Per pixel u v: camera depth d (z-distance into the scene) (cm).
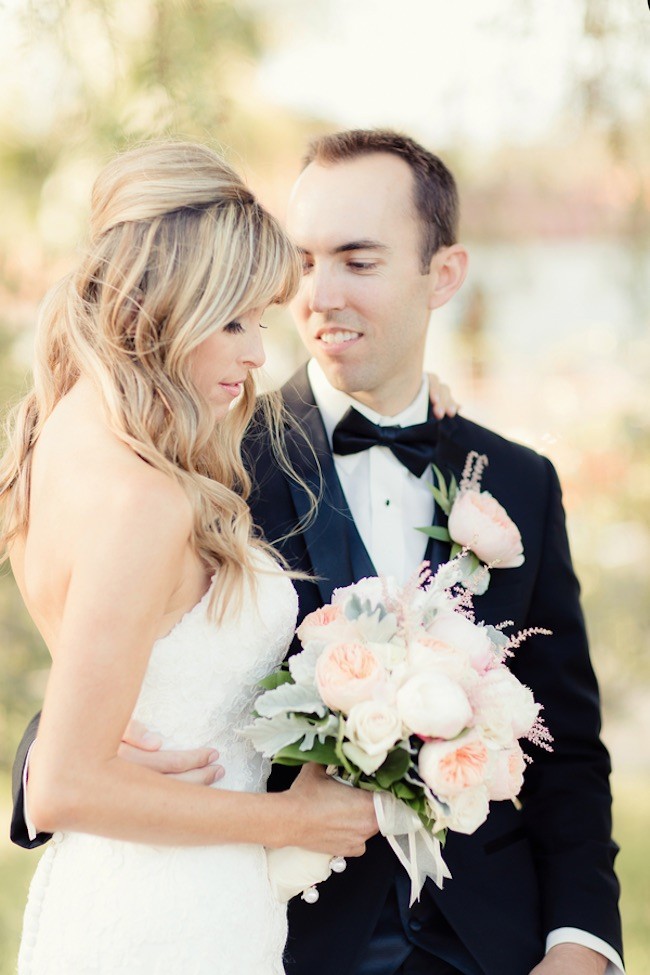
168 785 155
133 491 151
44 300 176
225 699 172
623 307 373
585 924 204
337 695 162
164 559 151
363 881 195
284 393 227
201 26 309
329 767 174
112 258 164
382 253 213
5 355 321
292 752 165
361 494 221
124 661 147
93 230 171
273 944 173
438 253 231
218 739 174
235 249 163
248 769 180
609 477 385
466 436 232
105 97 305
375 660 165
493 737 167
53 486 160
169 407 164
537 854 219
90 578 148
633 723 399
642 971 356
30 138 313
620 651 385
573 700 223
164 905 162
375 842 197
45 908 170
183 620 166
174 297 162
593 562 384
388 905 198
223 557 168
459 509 211
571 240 379
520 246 382
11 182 316
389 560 219
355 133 221
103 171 171
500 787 171
